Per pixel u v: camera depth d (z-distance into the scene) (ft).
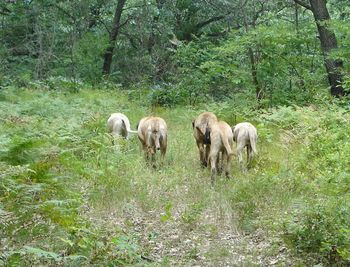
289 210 25.05
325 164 31.81
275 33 52.39
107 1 89.10
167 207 24.30
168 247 22.54
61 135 32.94
